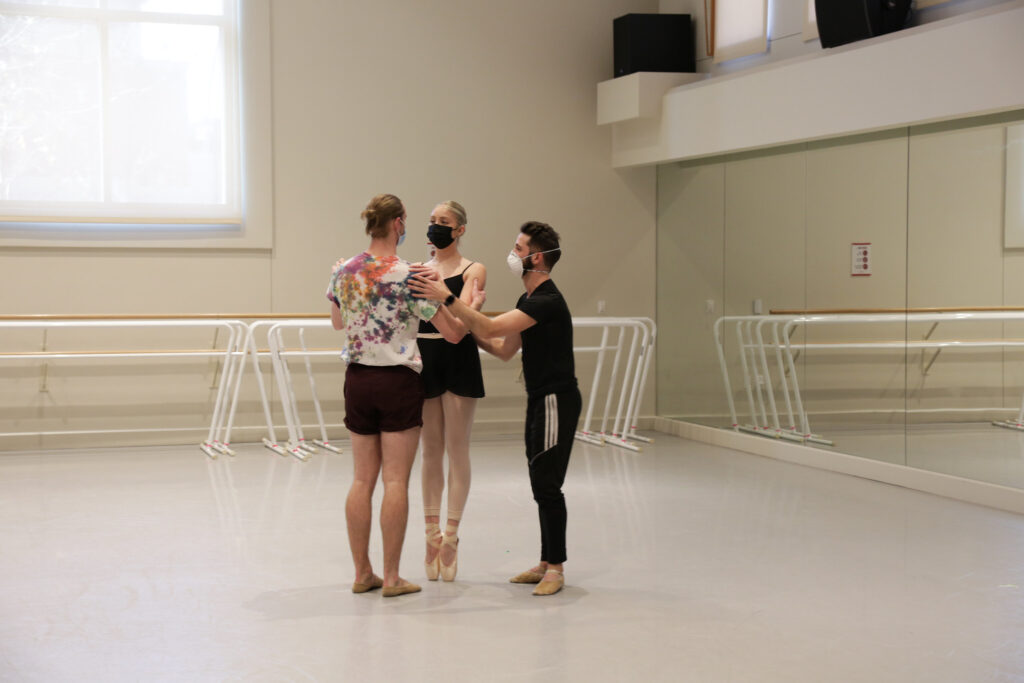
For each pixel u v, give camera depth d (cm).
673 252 858
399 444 384
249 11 762
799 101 657
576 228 860
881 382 628
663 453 742
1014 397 535
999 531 494
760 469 673
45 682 302
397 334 378
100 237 741
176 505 550
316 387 795
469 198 830
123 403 752
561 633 347
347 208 797
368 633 346
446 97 820
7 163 723
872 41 602
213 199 770
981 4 558
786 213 709
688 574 420
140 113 750
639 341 880
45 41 729
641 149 823
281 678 305
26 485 605
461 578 416
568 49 852
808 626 355
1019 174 527
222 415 733
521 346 409
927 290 590
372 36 797
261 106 768
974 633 347
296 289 788
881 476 627
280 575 417
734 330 773
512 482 622
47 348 735
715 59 781
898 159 609
